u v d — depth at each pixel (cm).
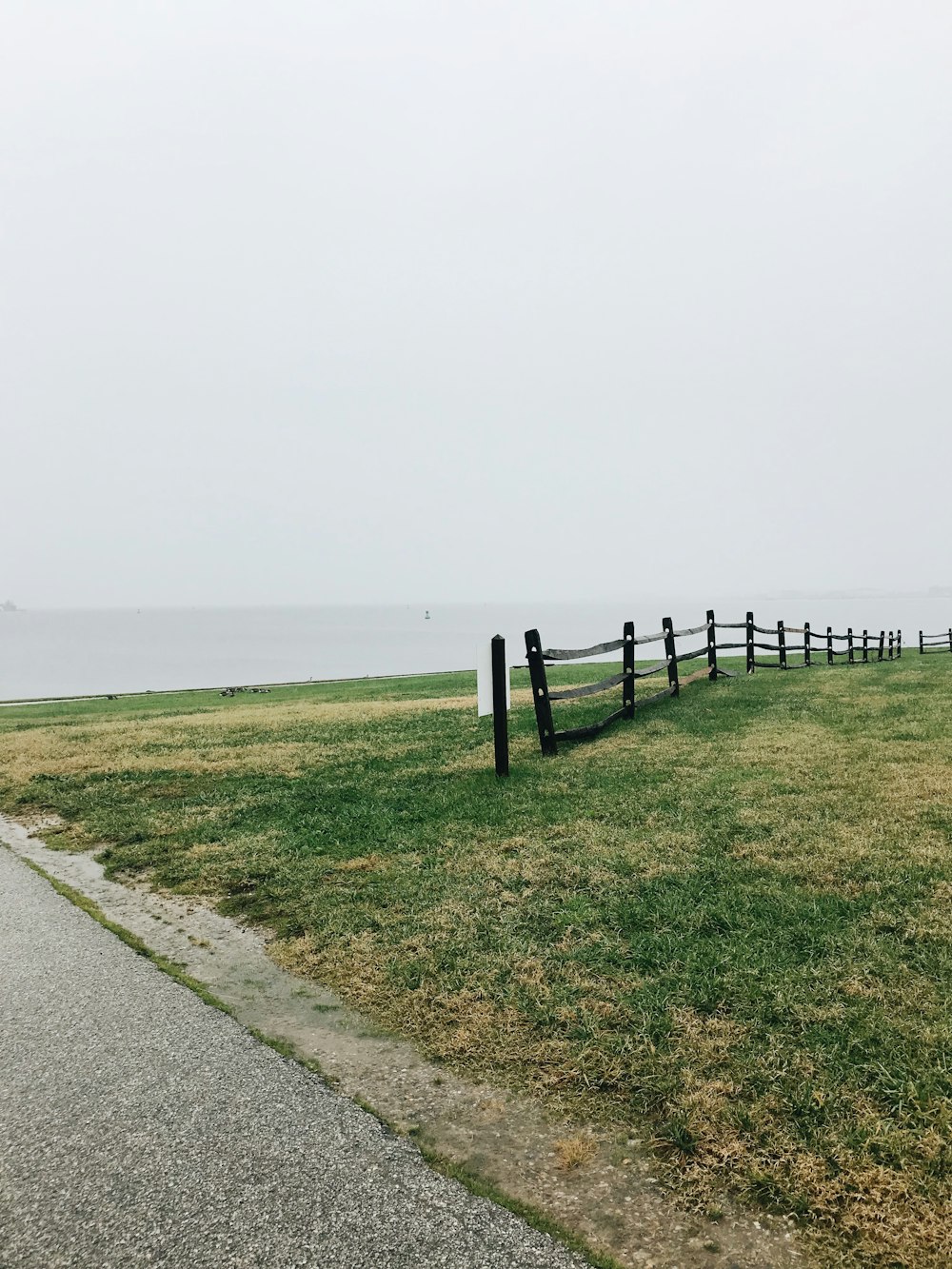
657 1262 220
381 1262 219
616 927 426
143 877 562
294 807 710
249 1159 262
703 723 985
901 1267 216
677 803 628
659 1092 291
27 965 418
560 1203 242
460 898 482
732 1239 227
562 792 687
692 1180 250
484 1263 219
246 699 2023
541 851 547
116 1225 234
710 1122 273
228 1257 222
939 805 583
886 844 510
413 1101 295
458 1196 245
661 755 806
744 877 476
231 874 554
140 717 1543
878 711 1009
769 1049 309
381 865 548
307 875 541
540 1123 281
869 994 341
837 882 459
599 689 959
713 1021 331
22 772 929
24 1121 284
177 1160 262
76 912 496
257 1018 360
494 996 367
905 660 2075
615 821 600
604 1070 307
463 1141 272
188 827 671
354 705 1559
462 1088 303
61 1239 229
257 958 426
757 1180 247
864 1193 240
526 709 1266
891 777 668
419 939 431
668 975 371
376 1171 257
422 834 605
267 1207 240
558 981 377
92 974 407
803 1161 252
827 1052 304
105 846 639
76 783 860
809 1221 232
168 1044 337
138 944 444
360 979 393
